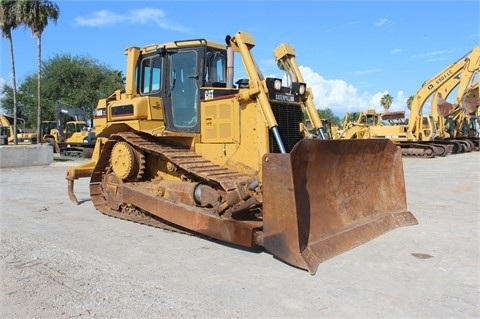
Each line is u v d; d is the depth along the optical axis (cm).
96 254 571
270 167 514
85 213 852
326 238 552
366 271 499
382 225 659
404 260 538
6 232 696
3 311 398
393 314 391
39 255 567
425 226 712
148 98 725
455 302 416
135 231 698
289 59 739
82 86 4484
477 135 3056
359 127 2769
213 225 587
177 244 617
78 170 933
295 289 447
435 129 2538
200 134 693
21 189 1215
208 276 485
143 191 722
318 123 693
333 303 414
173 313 391
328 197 586
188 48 706
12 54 2827
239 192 558
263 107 601
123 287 453
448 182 1301
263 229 524
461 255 560
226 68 692
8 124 3366
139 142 743
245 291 442
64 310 399
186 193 648
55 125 3384
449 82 2597
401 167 730
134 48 784
